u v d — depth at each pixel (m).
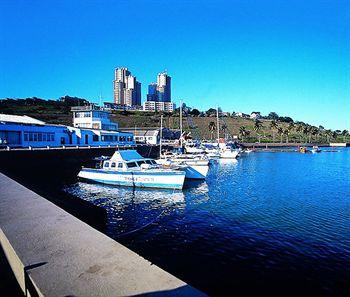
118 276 3.80
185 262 13.45
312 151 107.81
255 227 18.31
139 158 34.78
